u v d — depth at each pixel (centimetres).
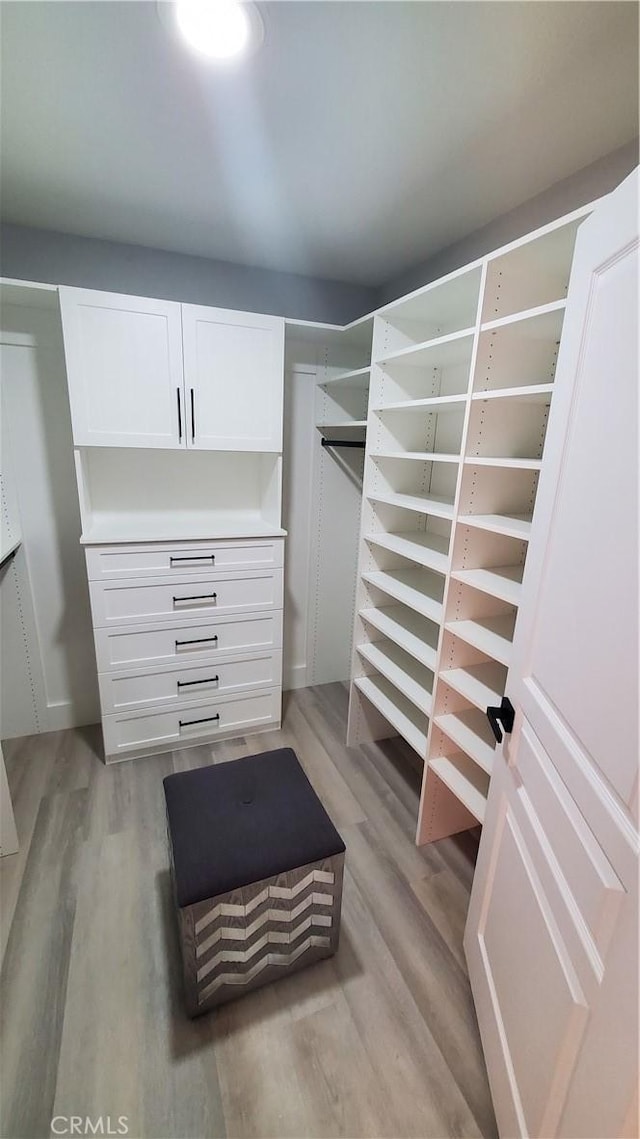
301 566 272
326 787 206
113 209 166
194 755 224
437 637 189
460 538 144
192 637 212
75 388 172
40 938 138
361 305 242
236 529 214
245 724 237
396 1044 115
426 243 188
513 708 103
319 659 295
